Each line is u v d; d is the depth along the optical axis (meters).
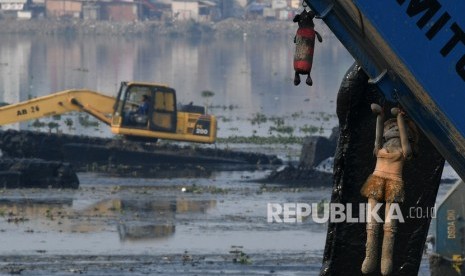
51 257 53.31
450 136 18.41
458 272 40.62
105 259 53.09
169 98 101.31
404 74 18.27
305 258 53.47
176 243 57.22
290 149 107.75
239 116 146.12
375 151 20.23
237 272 50.09
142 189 78.19
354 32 18.86
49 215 65.25
